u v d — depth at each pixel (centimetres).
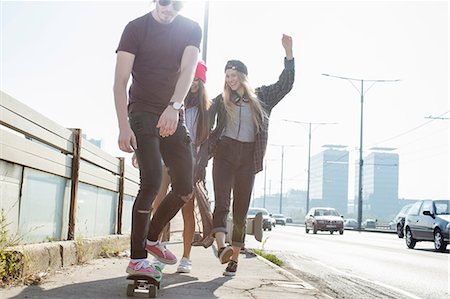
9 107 421
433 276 875
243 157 530
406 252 1517
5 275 388
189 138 394
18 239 443
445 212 1689
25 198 478
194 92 536
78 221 642
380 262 1120
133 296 371
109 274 482
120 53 374
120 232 873
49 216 543
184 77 375
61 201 577
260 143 528
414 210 1819
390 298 595
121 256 686
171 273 539
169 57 378
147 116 373
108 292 382
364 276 826
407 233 1816
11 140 432
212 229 523
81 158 629
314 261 1062
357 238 2595
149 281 369
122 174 874
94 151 682
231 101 525
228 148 527
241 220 539
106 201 799
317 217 3378
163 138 387
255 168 530
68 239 598
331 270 890
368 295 606
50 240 548
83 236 670
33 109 475
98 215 753
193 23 388
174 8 370
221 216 519
